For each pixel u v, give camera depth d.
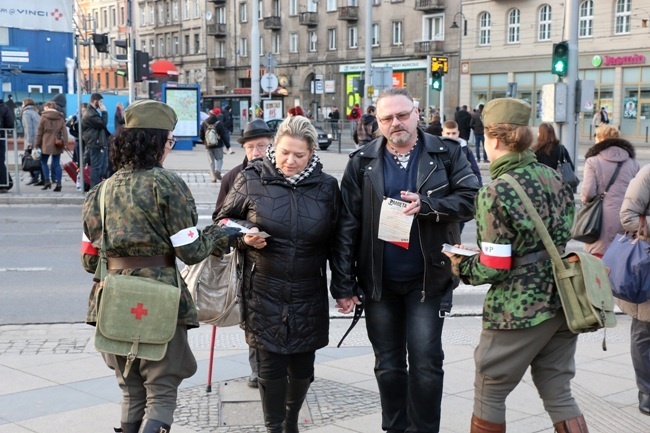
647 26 42.25
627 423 4.92
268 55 32.66
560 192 3.73
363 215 4.31
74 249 11.41
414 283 4.29
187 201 3.75
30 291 8.85
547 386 3.75
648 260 4.88
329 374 5.88
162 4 80.88
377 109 4.27
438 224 4.25
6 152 17.12
